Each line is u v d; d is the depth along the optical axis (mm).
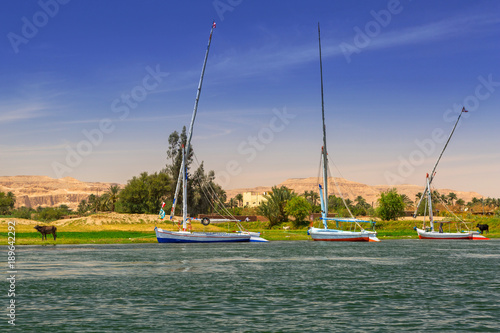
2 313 26953
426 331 23109
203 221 98125
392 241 105750
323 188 106875
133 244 89625
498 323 24672
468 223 139625
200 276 42594
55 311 27531
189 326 24031
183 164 100000
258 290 34781
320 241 102438
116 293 33406
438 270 47594
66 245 84938
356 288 35719
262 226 157000
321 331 23094
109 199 197125
